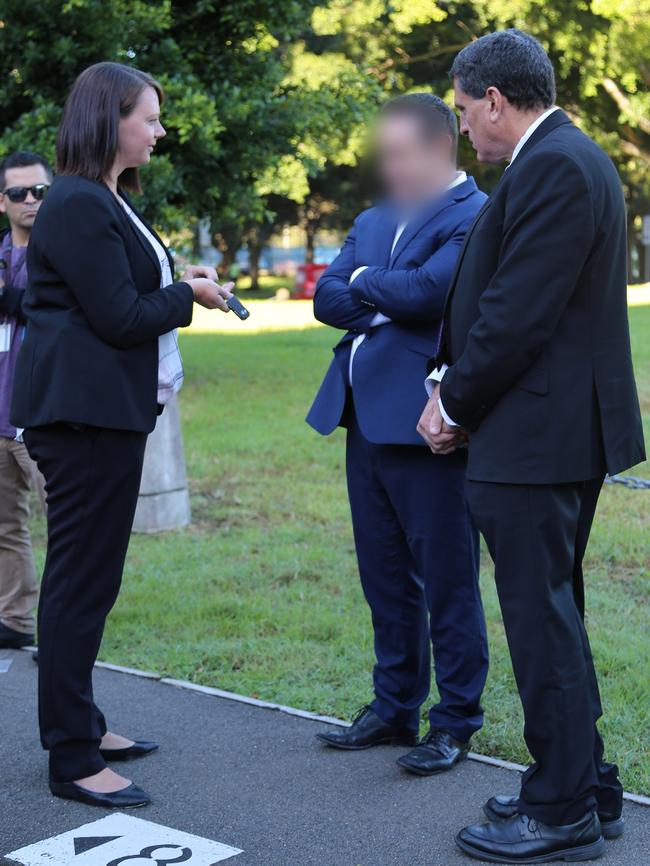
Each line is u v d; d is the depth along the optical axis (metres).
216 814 3.23
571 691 2.88
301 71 20.95
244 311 3.38
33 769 3.54
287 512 6.89
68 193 3.11
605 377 2.85
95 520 3.23
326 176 31.34
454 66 2.97
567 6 24.41
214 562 5.88
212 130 9.66
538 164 2.73
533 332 2.73
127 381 3.19
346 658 4.49
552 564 2.88
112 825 3.16
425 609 3.68
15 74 9.46
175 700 4.12
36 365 3.18
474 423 2.91
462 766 3.52
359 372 3.54
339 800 3.31
